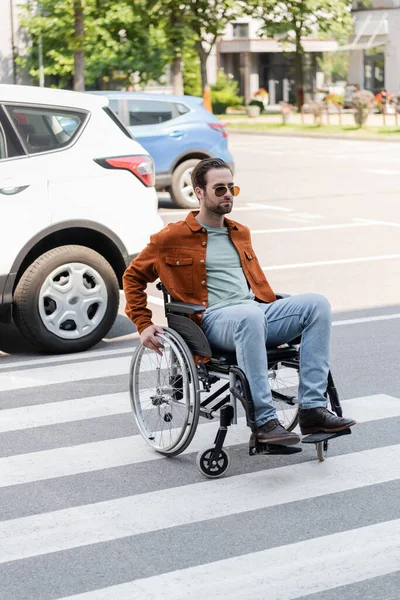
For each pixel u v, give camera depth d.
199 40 43.56
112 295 8.43
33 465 5.81
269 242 13.98
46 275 8.13
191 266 5.76
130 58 42.25
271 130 42.97
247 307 5.47
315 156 29.72
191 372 5.52
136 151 8.62
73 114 8.38
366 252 13.11
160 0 41.97
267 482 5.47
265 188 20.97
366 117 42.31
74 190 8.23
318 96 56.12
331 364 7.93
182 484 5.47
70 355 8.34
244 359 5.39
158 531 4.84
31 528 4.90
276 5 47.34
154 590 4.23
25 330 8.18
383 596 4.16
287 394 6.32
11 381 7.58
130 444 6.16
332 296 10.47
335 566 4.43
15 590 4.25
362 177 22.95
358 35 55.94
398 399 6.99
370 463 5.74
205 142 17.48
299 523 4.91
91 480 5.56
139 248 8.57
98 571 4.42
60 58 43.16
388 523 4.89
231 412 5.50
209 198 5.74
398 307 9.96
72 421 6.63
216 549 4.63
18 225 7.98
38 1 43.78
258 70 63.47
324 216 16.53
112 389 7.34
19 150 8.06
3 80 45.06
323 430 5.49
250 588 4.23
